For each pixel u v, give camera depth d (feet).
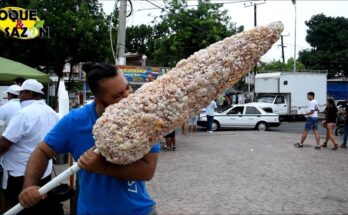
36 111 13.78
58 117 15.64
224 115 68.80
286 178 27.30
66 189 13.76
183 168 30.73
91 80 7.09
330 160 35.42
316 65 172.04
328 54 169.99
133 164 6.75
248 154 38.75
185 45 81.35
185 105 6.29
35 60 75.97
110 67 7.17
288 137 56.85
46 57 75.92
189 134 59.67
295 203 20.92
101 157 6.58
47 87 34.73
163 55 83.41
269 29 6.53
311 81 94.07
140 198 7.64
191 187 24.38
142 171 6.86
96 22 78.89
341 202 21.20
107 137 6.19
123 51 49.55
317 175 28.48
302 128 77.05
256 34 6.48
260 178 27.22
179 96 6.24
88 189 7.43
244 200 21.42
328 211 19.54
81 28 74.54
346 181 26.48
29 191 7.29
